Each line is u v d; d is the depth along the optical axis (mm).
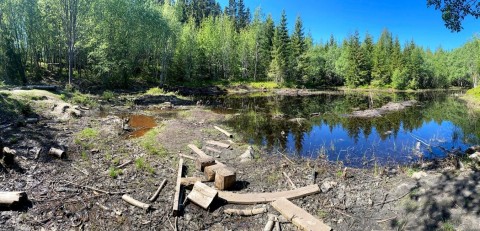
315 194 8258
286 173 9828
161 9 47219
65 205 6934
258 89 56031
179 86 48594
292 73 62906
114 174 8727
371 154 13008
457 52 80500
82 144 11508
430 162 10984
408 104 33188
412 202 7348
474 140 15758
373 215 7168
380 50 73000
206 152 12383
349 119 22594
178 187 7977
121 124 15992
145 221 6625
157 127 16750
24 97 17797
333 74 70938
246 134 16531
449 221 6426
